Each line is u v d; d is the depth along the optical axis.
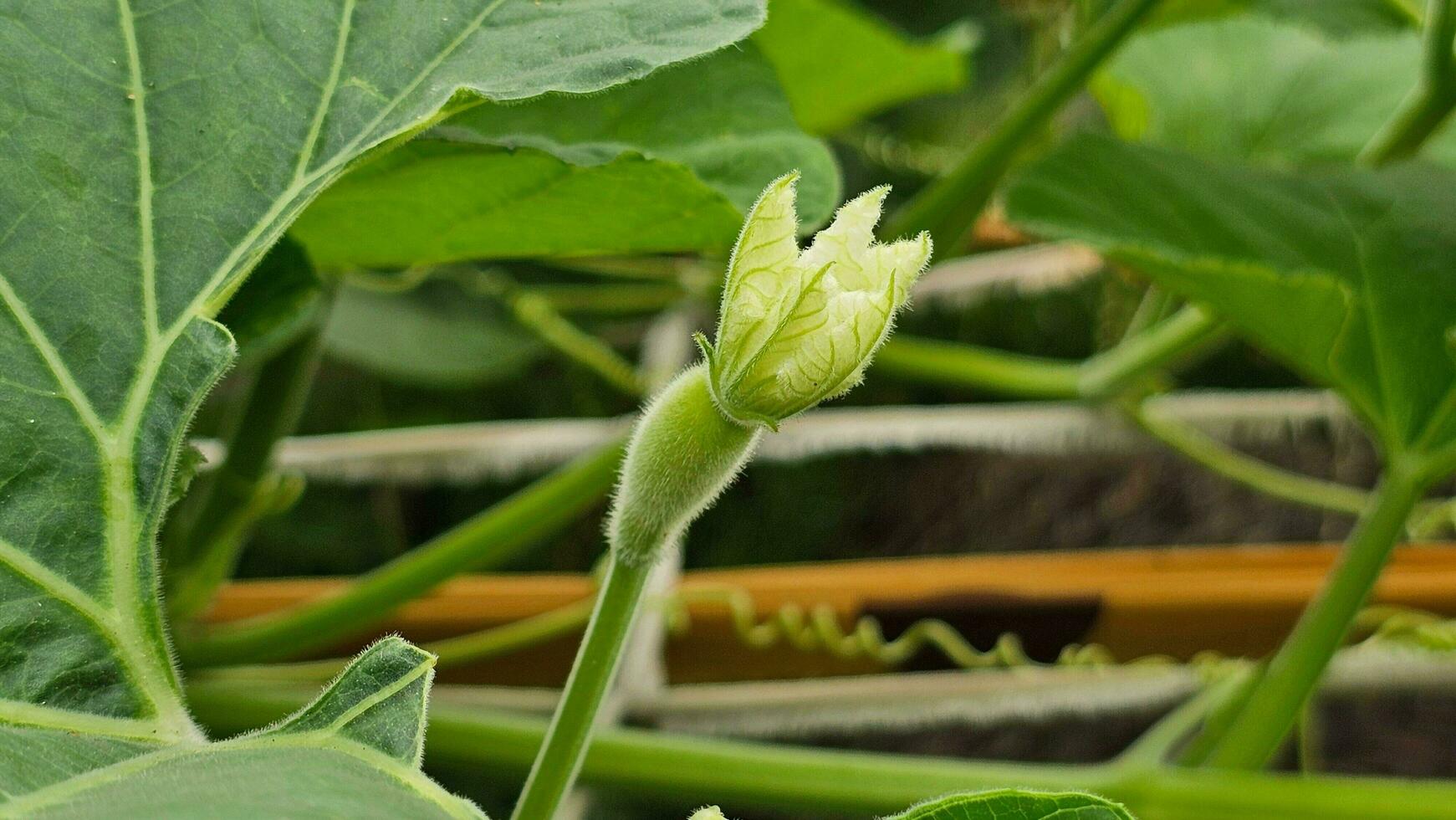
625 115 0.64
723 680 0.96
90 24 0.56
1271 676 0.70
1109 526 1.38
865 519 1.44
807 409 0.53
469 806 0.50
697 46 0.56
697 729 0.91
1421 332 0.70
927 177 1.54
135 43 0.56
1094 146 0.75
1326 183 0.76
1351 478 1.36
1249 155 1.07
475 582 0.95
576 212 0.63
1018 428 1.10
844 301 0.52
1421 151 0.95
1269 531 1.35
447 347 1.13
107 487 0.54
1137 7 0.80
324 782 0.49
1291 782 0.69
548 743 0.54
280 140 0.56
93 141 0.56
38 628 0.53
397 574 0.80
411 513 1.44
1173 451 1.20
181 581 0.79
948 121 1.56
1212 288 0.71
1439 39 0.82
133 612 0.54
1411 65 1.07
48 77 0.56
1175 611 0.90
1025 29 1.49
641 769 0.71
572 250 0.65
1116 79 1.08
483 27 0.57
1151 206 0.72
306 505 1.40
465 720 0.72
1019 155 0.87
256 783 0.49
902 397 1.48
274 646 0.80
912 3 1.54
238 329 0.63
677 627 0.93
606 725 0.83
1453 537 1.21
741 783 0.70
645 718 0.91
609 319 1.40
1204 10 1.10
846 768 0.70
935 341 1.58
